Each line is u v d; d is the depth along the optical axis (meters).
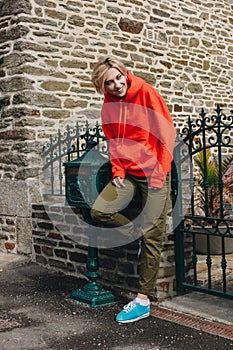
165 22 8.24
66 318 3.50
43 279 4.67
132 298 3.90
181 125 8.55
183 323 3.33
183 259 3.90
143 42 7.85
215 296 3.89
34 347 2.99
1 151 6.18
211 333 3.14
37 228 5.35
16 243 5.70
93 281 3.84
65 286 4.39
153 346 2.96
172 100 8.39
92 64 6.93
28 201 5.63
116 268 4.18
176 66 8.44
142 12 7.83
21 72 6.06
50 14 6.43
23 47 6.09
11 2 6.18
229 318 3.38
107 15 7.23
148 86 3.40
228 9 9.52
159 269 3.78
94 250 3.84
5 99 6.19
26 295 4.11
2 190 5.95
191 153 3.81
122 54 7.49
